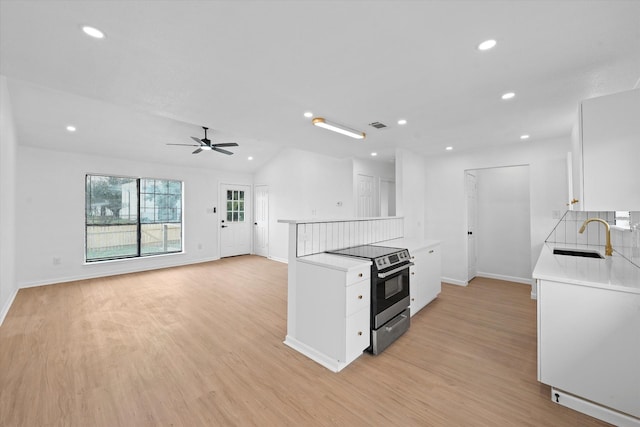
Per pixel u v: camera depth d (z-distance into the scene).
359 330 2.33
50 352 2.44
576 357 1.74
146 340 2.68
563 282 1.77
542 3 1.26
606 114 1.81
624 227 2.57
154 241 5.87
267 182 7.04
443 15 1.34
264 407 1.80
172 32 1.48
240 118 2.90
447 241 4.75
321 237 2.85
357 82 2.07
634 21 1.36
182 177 6.11
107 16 1.35
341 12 1.33
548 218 3.75
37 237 4.44
